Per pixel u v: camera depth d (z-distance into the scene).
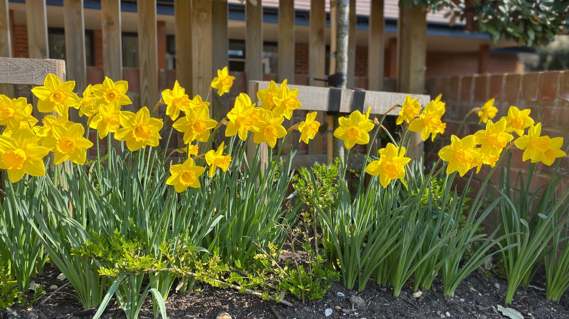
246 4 3.26
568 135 2.71
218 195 2.14
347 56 3.31
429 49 12.77
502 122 2.03
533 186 2.94
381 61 3.68
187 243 2.04
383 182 1.98
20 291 1.99
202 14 3.11
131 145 1.84
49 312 1.96
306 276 2.12
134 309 1.91
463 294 2.39
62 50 8.77
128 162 2.32
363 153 3.62
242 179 2.32
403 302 2.24
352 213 2.34
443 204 2.23
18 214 1.98
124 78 3.09
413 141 2.97
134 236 1.97
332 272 2.15
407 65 3.71
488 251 2.67
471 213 2.25
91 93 1.95
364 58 10.66
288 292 2.20
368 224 2.30
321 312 2.10
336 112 2.89
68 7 2.86
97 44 9.04
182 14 3.13
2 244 2.01
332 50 3.35
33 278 2.21
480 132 2.06
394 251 2.28
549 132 2.89
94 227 1.97
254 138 2.05
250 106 2.00
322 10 3.46
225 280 2.09
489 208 2.27
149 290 1.96
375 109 2.94
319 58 3.51
